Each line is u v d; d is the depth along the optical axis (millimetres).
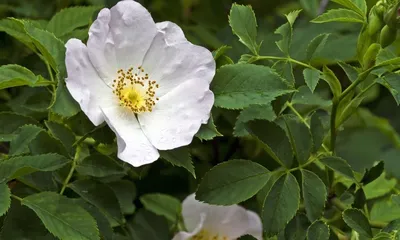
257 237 415
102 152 395
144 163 368
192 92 381
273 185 378
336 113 411
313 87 391
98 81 382
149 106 384
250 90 376
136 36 385
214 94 380
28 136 366
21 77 365
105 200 380
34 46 407
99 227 376
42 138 372
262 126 385
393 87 384
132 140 375
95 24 376
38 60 431
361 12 401
